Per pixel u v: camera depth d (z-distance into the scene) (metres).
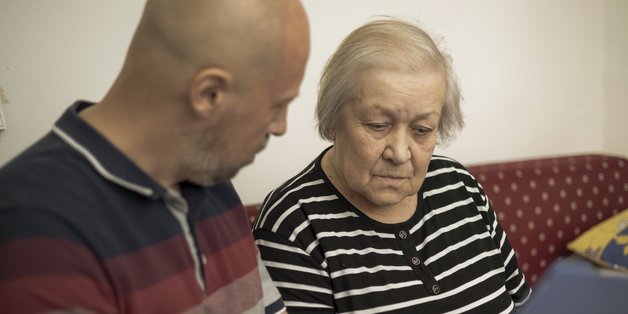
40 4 1.41
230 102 0.66
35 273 0.55
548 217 1.95
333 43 1.85
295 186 1.12
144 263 0.66
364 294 1.05
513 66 2.16
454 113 1.11
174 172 0.71
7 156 1.45
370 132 1.01
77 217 0.59
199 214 0.78
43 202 0.58
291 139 1.85
